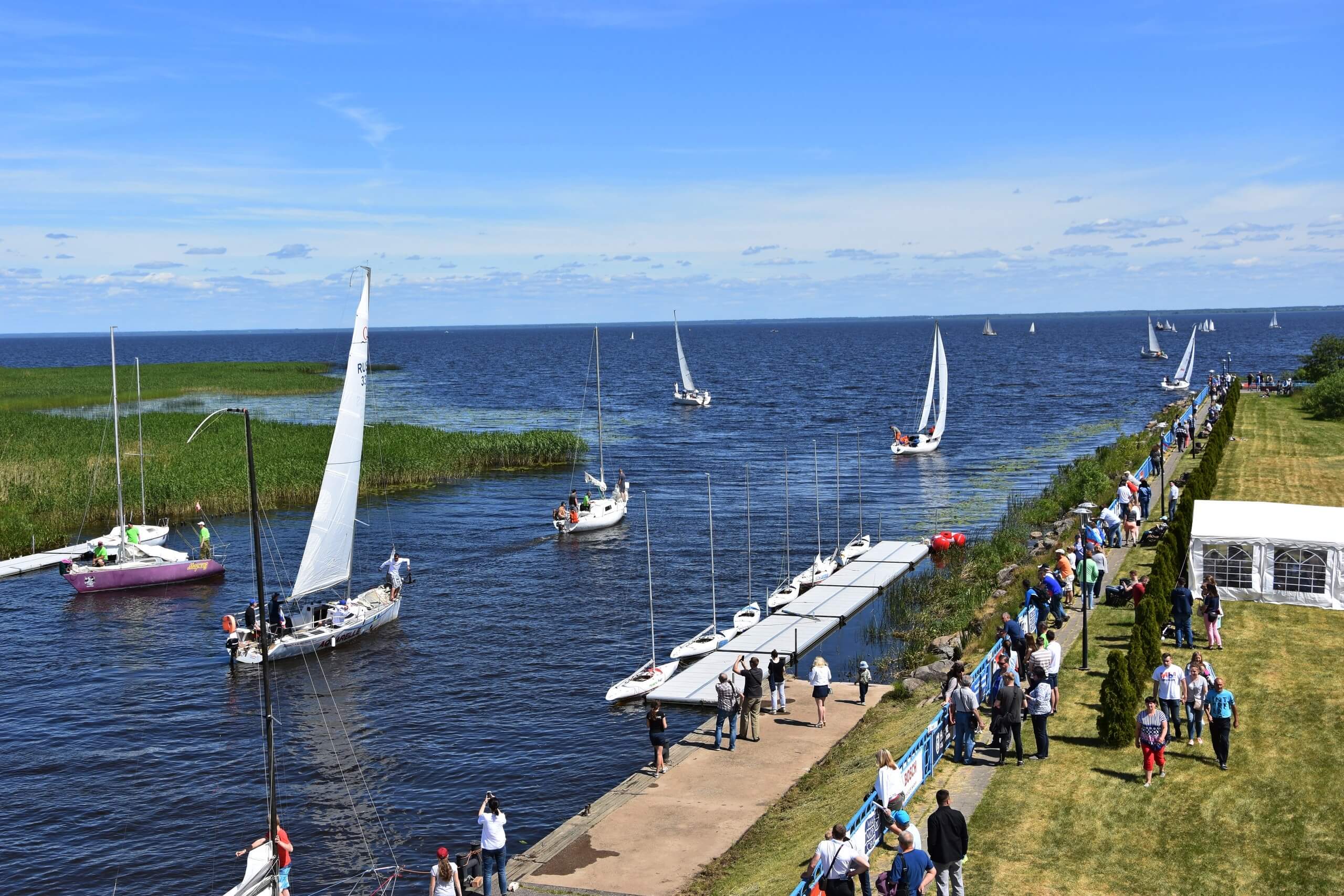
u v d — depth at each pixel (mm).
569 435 110812
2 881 30109
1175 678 28828
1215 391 113688
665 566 65875
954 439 119062
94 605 59375
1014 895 21812
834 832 20453
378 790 35562
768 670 38938
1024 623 37344
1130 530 52406
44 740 40156
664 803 30438
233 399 172000
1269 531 40844
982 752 29312
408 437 106125
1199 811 24938
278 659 49031
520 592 60375
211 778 36844
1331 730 29062
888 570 61812
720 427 135875
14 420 113938
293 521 79125
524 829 32375
